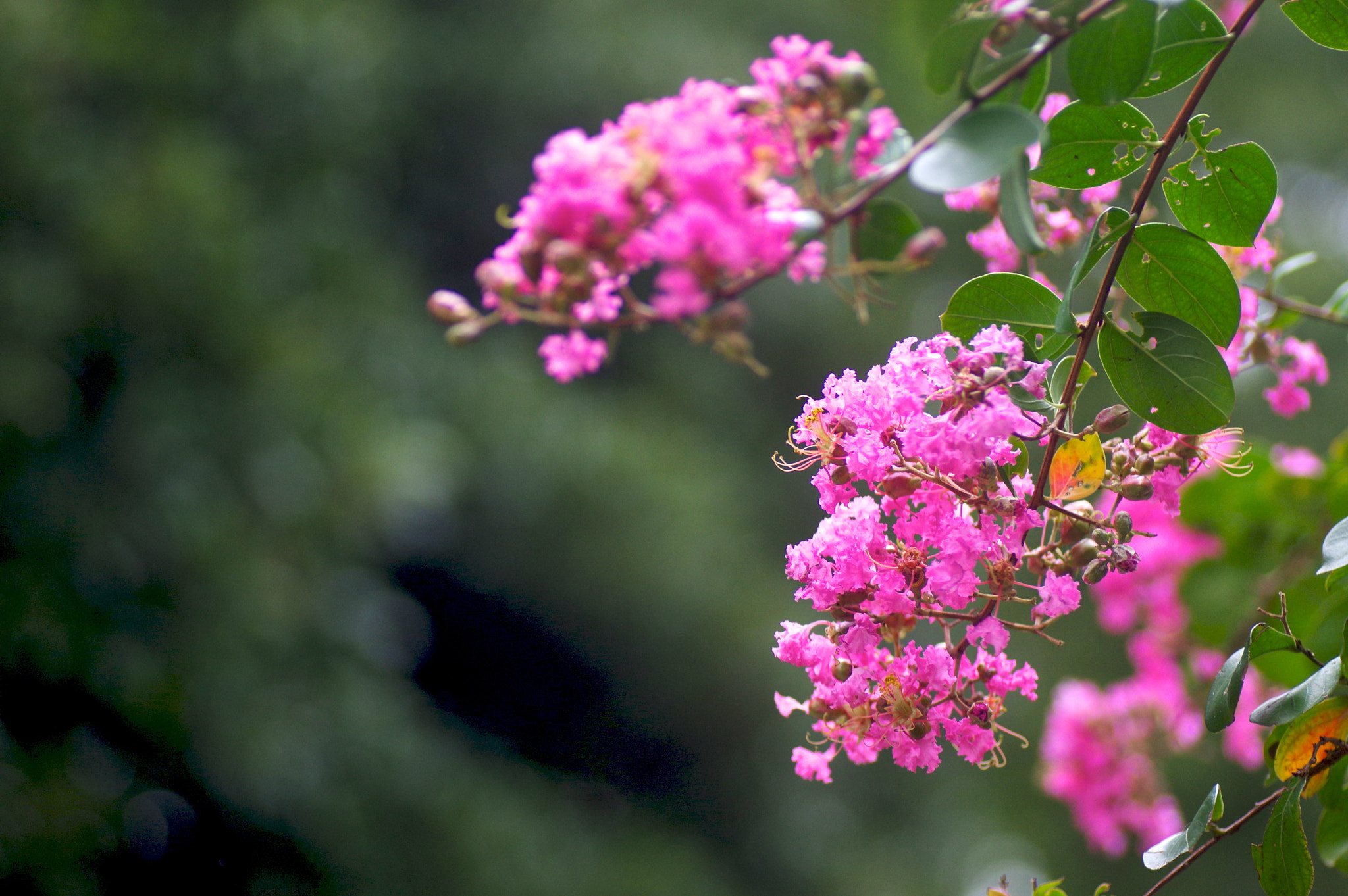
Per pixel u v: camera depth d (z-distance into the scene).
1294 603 2.18
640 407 8.77
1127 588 2.90
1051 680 7.89
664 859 7.65
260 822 5.73
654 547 7.70
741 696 8.17
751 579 8.26
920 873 8.30
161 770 5.50
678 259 0.99
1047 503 1.23
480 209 9.55
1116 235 1.28
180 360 5.52
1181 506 2.29
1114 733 3.03
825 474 1.35
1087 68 1.23
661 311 1.02
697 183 1.01
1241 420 7.80
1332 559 1.32
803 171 1.15
